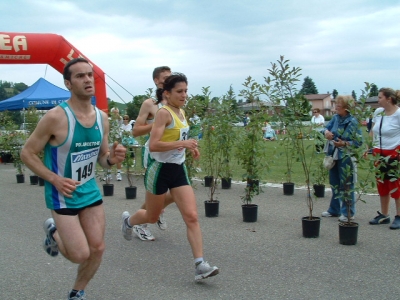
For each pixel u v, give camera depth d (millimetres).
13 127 14109
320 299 4297
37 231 7219
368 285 4637
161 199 5258
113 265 5410
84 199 3902
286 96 6484
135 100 8906
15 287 4758
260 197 9891
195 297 4402
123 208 9055
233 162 14734
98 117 3990
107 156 4203
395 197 6922
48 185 3832
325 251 5832
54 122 3730
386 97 7035
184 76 5051
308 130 6520
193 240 4746
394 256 5582
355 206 8086
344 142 6547
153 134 4934
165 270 5211
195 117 8961
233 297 4383
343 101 7227
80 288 4031
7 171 16344
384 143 6992
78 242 3746
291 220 7672
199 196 10195
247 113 8445
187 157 8922
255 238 6523
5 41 11953
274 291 4520
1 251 6094
